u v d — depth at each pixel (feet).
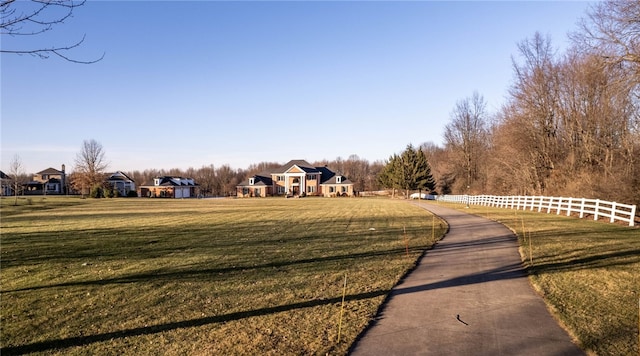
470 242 48.55
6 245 49.37
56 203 171.42
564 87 119.65
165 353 17.31
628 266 32.53
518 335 18.76
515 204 118.73
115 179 338.75
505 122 139.74
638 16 56.80
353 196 284.20
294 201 193.88
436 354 16.75
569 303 23.30
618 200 75.10
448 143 241.55
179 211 116.88
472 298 24.86
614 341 17.81
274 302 24.44
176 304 24.47
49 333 20.04
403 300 24.54
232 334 19.30
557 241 46.34
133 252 43.65
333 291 26.76
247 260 38.37
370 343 17.99
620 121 92.94
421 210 114.62
